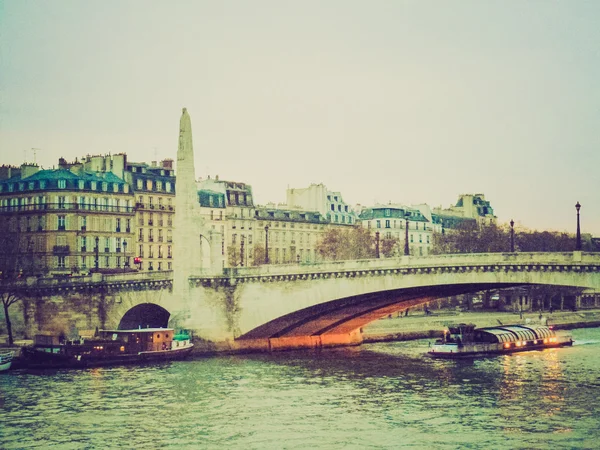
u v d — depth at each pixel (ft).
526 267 433.89
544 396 377.91
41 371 448.65
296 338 555.69
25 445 309.22
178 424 333.83
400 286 470.39
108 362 469.57
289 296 506.07
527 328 561.84
